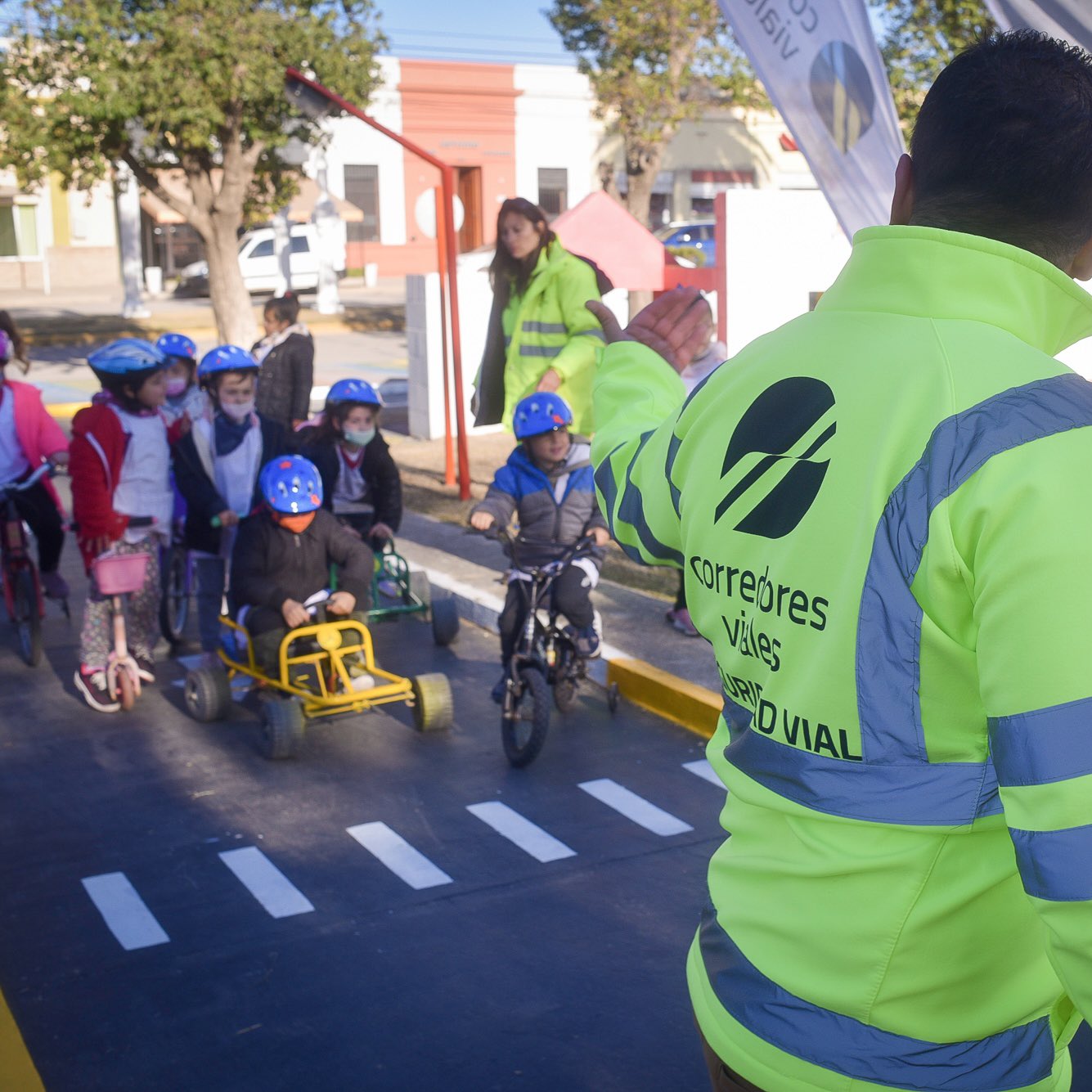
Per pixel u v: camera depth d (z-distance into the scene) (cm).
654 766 602
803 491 126
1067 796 104
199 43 1880
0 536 766
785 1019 127
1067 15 458
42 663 768
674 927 446
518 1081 357
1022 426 112
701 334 192
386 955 429
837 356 129
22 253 3916
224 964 424
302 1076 361
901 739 118
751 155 4297
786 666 127
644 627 775
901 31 1870
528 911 459
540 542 627
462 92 3938
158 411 683
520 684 596
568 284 691
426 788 578
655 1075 360
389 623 854
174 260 4094
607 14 2789
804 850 126
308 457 761
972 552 112
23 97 1958
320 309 3192
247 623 634
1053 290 125
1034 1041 127
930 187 130
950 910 119
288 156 3108
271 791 576
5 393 748
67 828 538
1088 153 123
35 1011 397
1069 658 104
